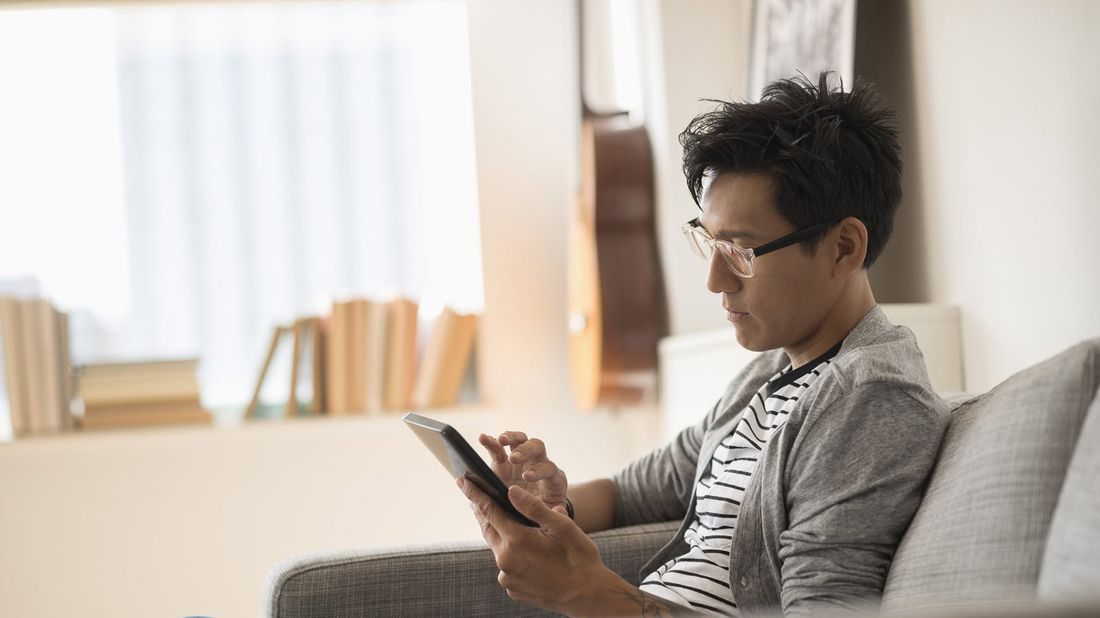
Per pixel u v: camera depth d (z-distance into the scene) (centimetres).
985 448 94
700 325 271
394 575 135
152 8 327
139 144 328
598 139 289
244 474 312
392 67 336
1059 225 144
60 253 325
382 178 335
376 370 310
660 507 152
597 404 294
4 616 303
